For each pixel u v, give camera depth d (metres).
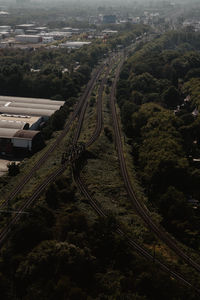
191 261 85.06
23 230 81.00
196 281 76.50
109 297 68.50
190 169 123.56
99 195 109.06
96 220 89.94
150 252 84.00
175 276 77.19
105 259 78.62
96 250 79.25
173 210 102.12
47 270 72.69
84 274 72.94
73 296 65.50
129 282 70.75
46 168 126.50
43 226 83.69
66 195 104.56
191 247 92.94
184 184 119.00
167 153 124.19
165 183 118.38
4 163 142.38
